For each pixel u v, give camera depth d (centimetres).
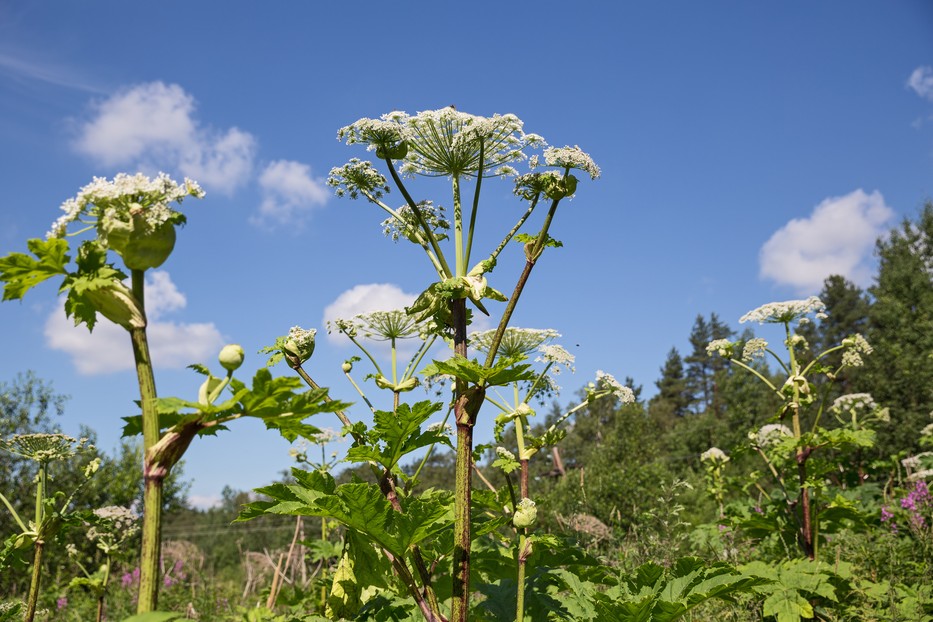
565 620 450
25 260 220
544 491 1973
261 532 2978
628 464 1822
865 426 981
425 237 403
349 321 465
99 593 690
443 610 448
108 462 2034
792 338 775
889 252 4222
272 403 226
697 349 10219
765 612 604
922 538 775
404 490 436
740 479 998
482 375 326
